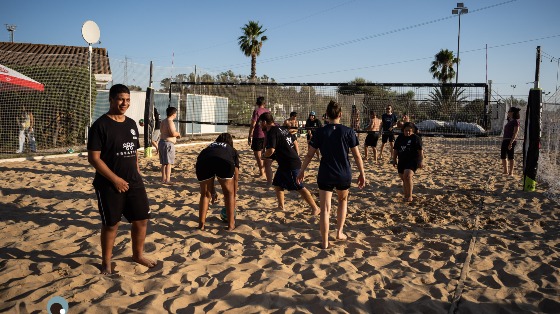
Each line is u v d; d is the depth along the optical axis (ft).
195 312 10.80
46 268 13.38
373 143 42.88
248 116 68.03
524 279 13.23
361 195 26.30
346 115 50.11
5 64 53.52
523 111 54.95
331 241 17.26
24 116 46.57
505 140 34.30
